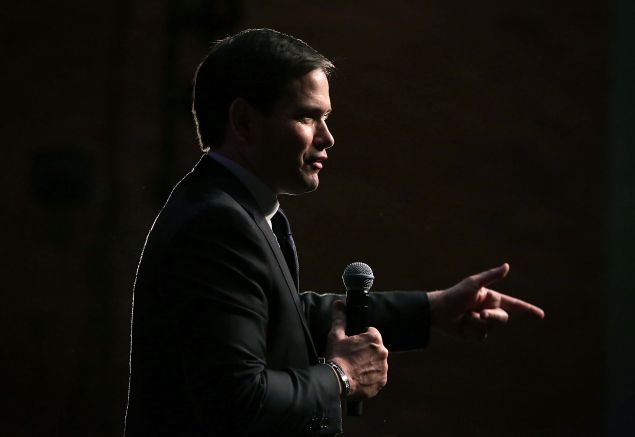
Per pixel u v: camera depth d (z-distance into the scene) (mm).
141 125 25141
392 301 7559
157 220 5910
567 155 26766
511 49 26562
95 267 24984
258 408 5328
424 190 26094
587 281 26781
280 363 5734
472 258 26312
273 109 5957
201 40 20844
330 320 7473
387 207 25922
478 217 26344
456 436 25922
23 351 24828
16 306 24938
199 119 6258
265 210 6113
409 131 26062
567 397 26469
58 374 24812
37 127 25125
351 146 25797
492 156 26438
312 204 25609
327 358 6020
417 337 7574
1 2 25172
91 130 25141
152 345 5652
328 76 6234
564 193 26766
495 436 26094
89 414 24688
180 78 22938
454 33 26312
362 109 25844
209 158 6105
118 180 25125
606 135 26859
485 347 26125
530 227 26609
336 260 25609
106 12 25234
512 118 26562
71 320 24922
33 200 25047
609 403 26516
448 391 25828
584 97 26812
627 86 26688
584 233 26812
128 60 25172
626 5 26703
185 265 5562
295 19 25359
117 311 24938
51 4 25203
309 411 5520
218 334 5414
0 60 25094
